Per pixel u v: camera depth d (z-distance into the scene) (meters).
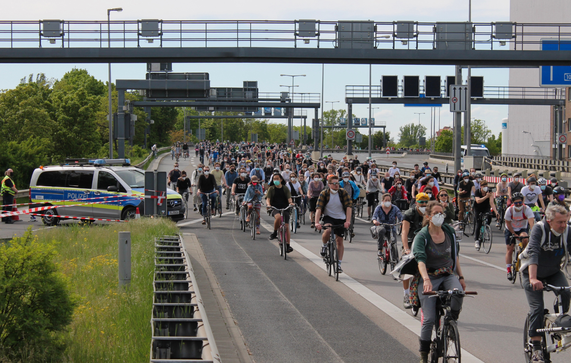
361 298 10.36
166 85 48.94
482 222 16.53
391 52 26.67
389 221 12.74
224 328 8.26
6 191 24.45
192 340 5.66
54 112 59.72
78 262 12.02
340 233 12.31
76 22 26.34
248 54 26.50
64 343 6.12
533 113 88.31
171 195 21.94
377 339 7.86
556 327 6.05
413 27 27.28
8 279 5.82
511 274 12.05
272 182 14.88
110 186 20.98
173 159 80.94
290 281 11.84
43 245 6.14
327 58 26.58
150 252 12.23
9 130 52.53
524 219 12.00
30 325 5.71
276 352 7.28
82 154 59.88
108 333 6.93
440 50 26.83
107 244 14.54
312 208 19.56
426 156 106.88
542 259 6.70
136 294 8.95
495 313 9.43
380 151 124.88
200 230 20.61
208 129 173.62
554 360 7.17
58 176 22.38
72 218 21.89
